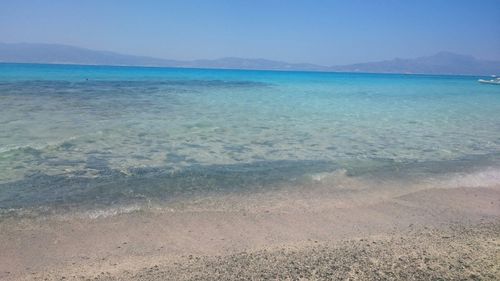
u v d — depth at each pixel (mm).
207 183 9617
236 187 9430
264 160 11852
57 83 44750
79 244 6516
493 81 77188
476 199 9289
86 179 9578
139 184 9367
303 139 15039
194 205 8266
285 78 89250
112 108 22141
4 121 16500
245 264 5883
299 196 9016
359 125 18781
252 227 7359
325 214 8094
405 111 25062
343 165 11586
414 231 7363
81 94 30875
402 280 5387
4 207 7773
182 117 19375
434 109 26781
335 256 6180
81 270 5711
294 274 5527
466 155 13375
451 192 9703
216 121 18422
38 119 17359
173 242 6684
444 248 6539
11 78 52750
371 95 39156
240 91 39812
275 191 9273
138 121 17703
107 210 7840
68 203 8102
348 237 7031
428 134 17031
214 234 7023
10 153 11469
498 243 6816
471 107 28594
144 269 5734
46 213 7594
